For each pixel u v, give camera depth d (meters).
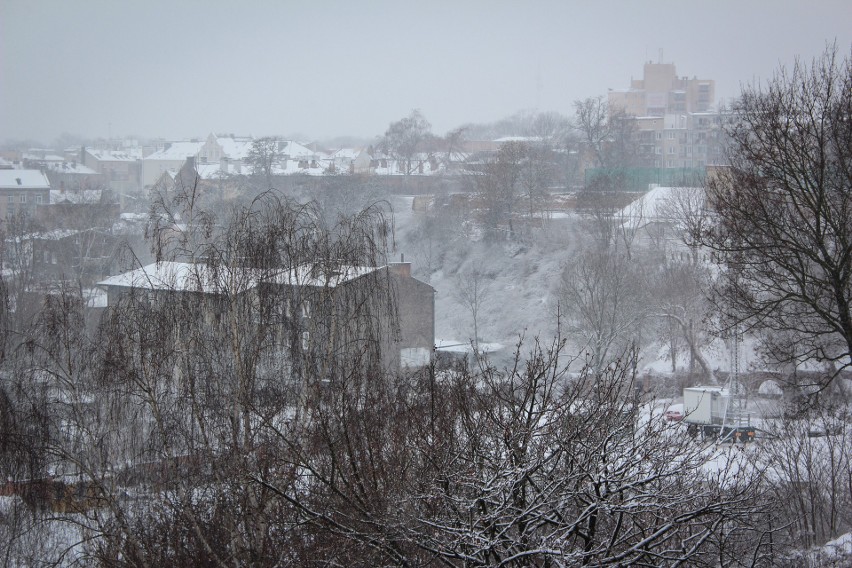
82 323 26.84
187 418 22.45
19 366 25.38
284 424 21.34
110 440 23.08
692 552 14.24
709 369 60.88
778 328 28.66
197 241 26.06
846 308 25.81
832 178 27.56
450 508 15.65
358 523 16.33
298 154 159.38
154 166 177.00
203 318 23.69
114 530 21.05
